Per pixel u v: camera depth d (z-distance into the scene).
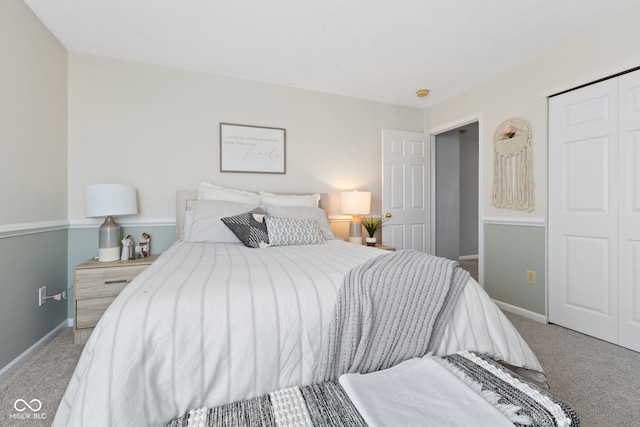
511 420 0.80
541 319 2.57
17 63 1.87
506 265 2.89
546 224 2.54
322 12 2.01
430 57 2.61
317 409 0.83
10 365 1.77
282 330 0.98
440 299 1.22
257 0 1.89
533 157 2.62
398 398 0.88
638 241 2.01
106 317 0.87
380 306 1.14
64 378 1.70
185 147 2.85
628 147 2.04
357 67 2.79
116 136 2.64
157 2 1.91
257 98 3.11
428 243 3.80
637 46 1.96
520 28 2.18
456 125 3.45
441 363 1.08
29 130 1.99
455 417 0.80
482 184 3.12
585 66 2.24
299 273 1.24
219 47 2.46
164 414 0.84
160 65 2.76
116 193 2.31
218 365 0.90
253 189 3.09
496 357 1.24
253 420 0.79
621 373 1.75
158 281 1.10
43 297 2.15
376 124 3.67
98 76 2.58
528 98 2.66
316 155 3.37
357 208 3.21
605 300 2.18
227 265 1.42
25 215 1.95
